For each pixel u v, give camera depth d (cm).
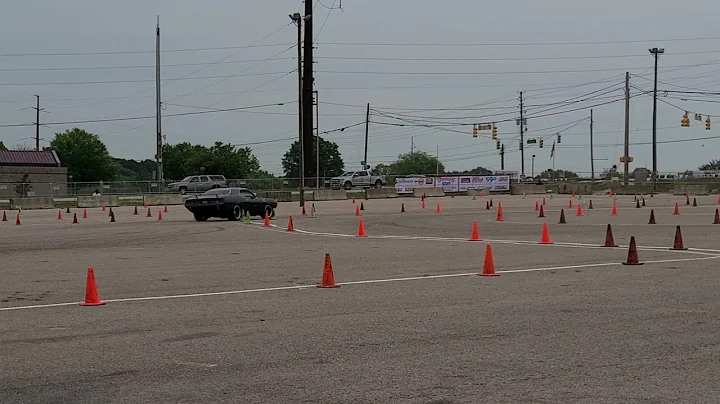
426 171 13925
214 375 696
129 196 6256
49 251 1959
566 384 660
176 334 884
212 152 10338
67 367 729
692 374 693
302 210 4319
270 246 2073
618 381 669
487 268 1422
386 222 3203
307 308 1062
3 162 7331
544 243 2089
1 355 779
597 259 1673
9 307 1086
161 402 614
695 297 1134
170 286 1298
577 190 7019
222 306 1084
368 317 987
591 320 956
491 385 657
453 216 3641
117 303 1116
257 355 774
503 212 3972
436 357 761
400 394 631
